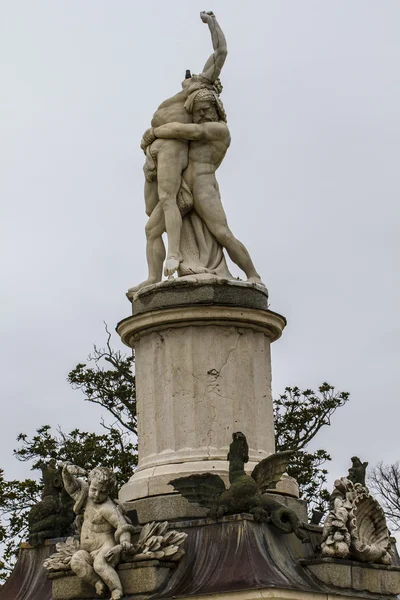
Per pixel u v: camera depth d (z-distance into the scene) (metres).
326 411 36.78
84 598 17.03
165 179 19.58
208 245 19.70
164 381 18.70
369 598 17.34
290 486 18.69
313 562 17.03
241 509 16.81
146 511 17.89
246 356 18.88
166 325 18.75
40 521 18.62
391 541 18.16
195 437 18.36
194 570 16.59
